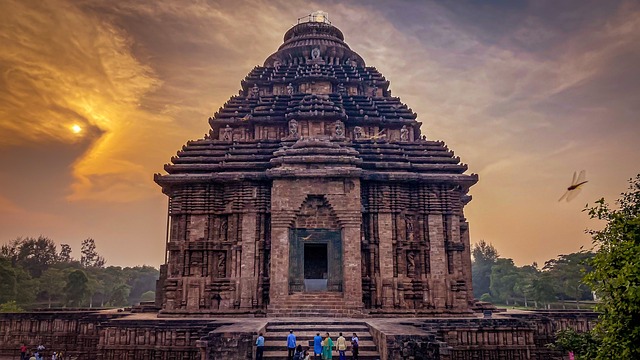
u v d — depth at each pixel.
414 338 18.09
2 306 50.34
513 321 23.78
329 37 42.72
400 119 35.12
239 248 28.73
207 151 31.73
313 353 20.11
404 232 29.50
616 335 11.36
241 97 36.84
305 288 30.45
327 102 34.16
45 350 27.98
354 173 28.81
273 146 31.69
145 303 32.97
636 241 11.40
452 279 29.11
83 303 86.12
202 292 28.08
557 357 25.73
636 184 13.43
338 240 28.72
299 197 28.86
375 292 28.22
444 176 29.84
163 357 23.44
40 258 113.50
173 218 29.38
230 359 18.75
